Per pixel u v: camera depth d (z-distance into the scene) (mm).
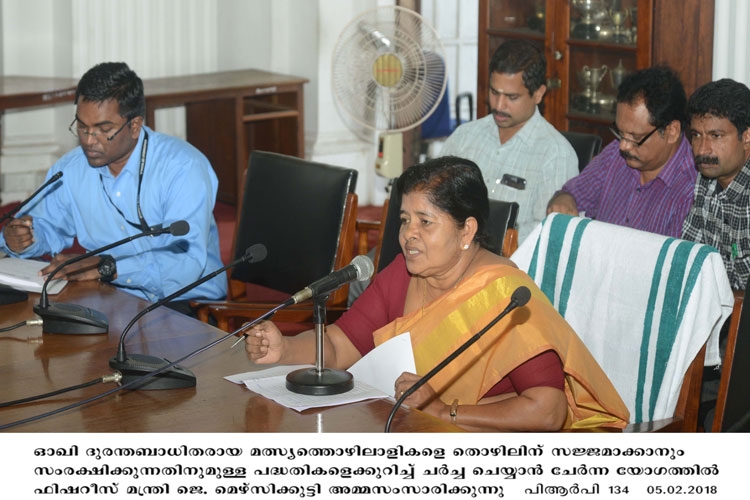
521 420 2217
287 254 3525
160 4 7035
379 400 2133
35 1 6781
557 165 3875
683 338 2389
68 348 2479
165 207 3297
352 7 6867
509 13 5512
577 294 2643
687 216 3258
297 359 2445
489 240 2473
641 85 3264
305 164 3527
